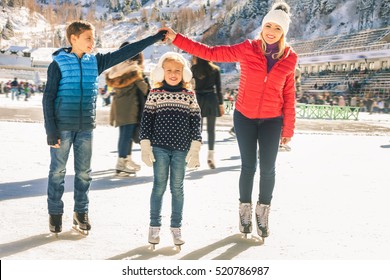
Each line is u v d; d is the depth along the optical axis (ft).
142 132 11.81
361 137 48.11
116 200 16.25
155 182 11.78
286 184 20.53
